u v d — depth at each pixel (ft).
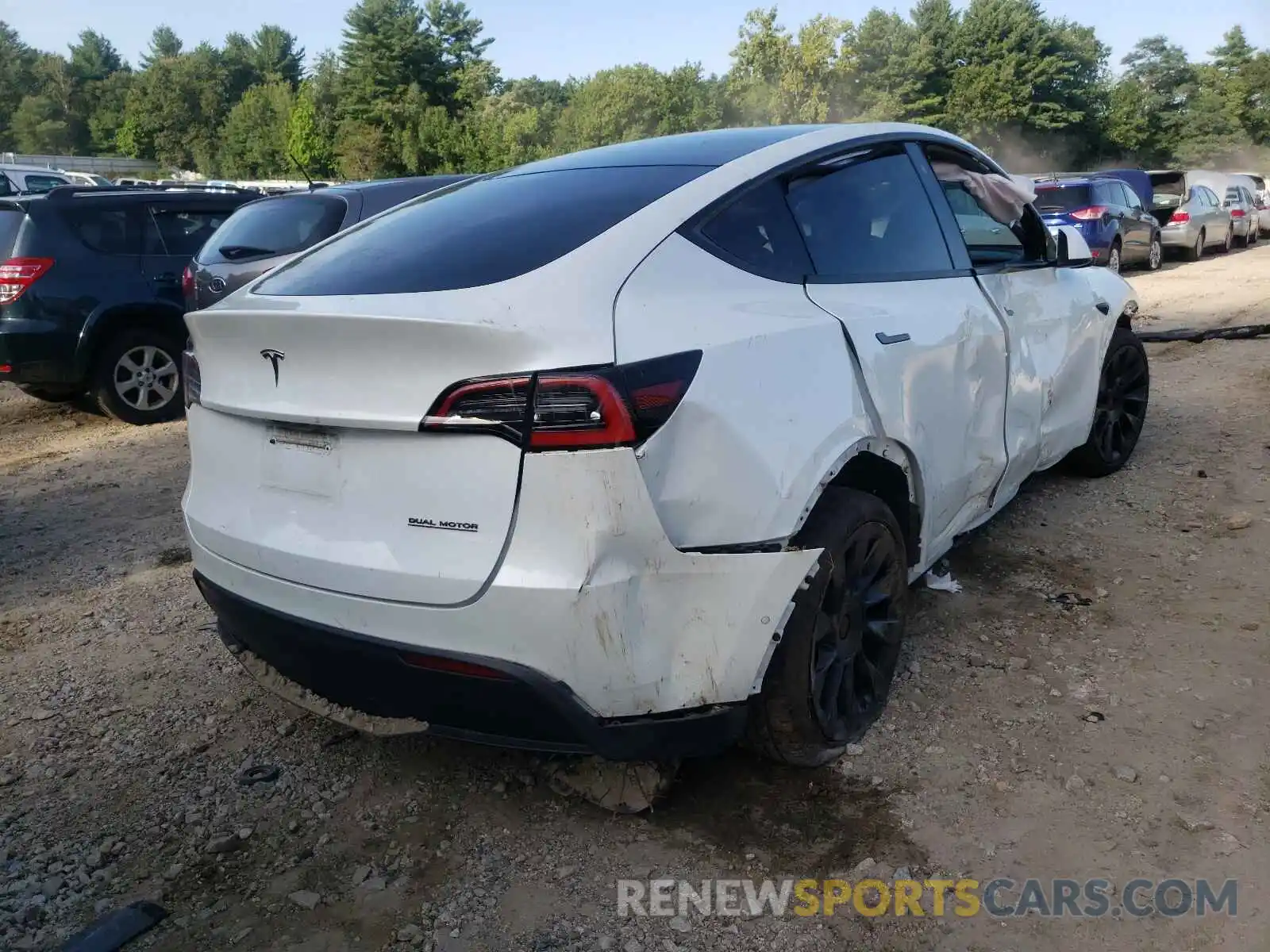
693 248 9.09
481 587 7.74
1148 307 41.78
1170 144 236.22
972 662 11.89
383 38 214.07
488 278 8.44
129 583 15.72
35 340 25.35
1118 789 9.48
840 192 10.93
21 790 10.37
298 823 9.70
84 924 8.46
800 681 9.13
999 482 13.14
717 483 8.23
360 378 8.13
